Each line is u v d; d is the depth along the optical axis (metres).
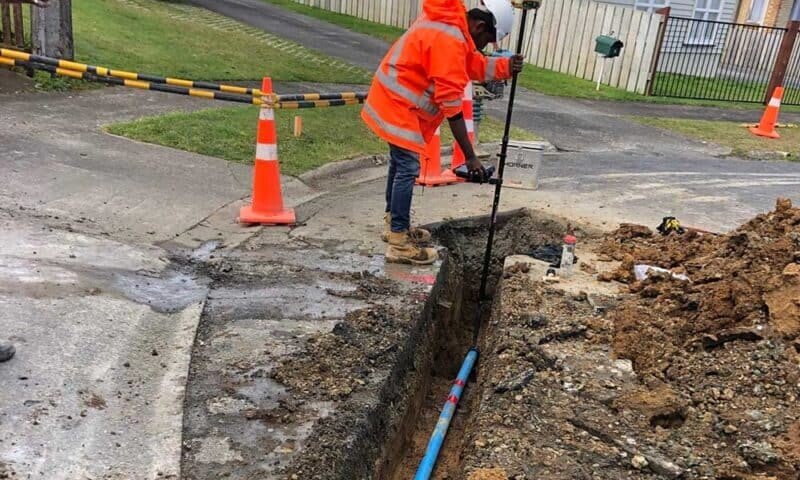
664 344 3.71
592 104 12.70
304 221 5.60
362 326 3.83
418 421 4.16
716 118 12.75
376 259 4.89
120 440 2.72
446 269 5.04
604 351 3.77
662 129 11.27
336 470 2.73
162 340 3.52
